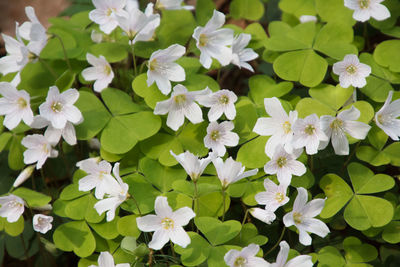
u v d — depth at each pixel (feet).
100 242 1.24
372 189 1.23
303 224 1.18
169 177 1.25
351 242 1.23
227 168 1.18
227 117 1.24
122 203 1.23
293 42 1.33
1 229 1.26
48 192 1.32
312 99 1.27
